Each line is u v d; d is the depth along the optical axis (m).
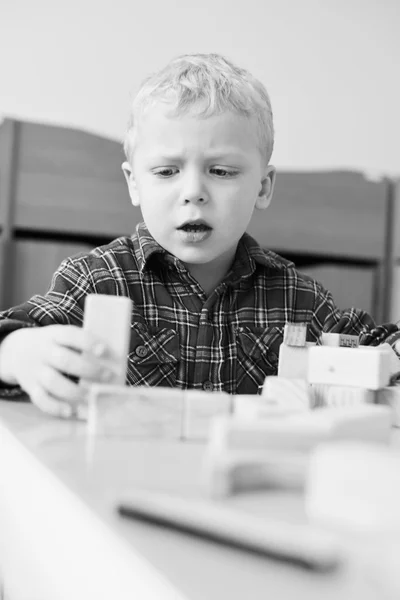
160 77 0.89
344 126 2.24
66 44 1.96
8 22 1.92
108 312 0.56
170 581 0.23
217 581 0.23
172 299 1.00
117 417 0.47
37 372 0.57
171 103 0.83
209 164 0.84
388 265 2.11
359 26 2.23
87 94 1.98
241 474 0.33
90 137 1.86
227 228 0.85
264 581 0.23
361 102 2.25
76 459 0.39
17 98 1.92
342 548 0.24
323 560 0.23
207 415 0.48
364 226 2.09
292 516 0.30
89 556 0.28
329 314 1.12
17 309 0.85
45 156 1.83
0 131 1.81
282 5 2.16
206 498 0.32
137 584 0.24
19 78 1.92
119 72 2.01
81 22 1.97
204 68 0.90
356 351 0.58
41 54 1.94
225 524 0.26
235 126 0.85
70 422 0.54
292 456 0.35
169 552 0.25
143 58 2.03
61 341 0.58
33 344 0.60
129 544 0.26
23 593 0.36
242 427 0.37
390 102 2.28
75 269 0.99
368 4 2.24
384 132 2.27
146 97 0.87
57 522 0.33
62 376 0.56
